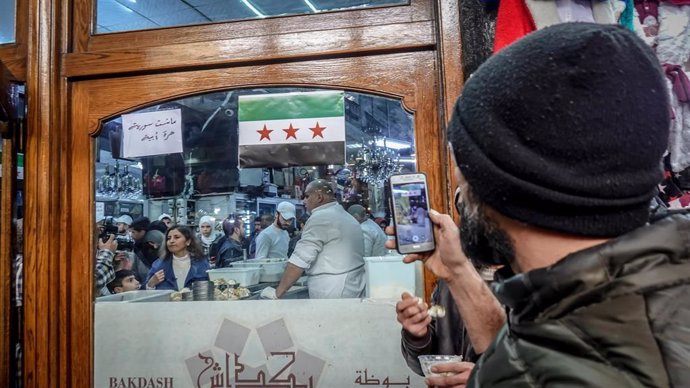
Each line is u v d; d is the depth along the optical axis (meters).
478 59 1.13
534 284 0.35
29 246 1.25
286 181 1.29
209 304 1.24
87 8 1.33
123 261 1.32
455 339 0.92
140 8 1.34
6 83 1.26
